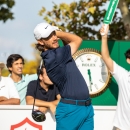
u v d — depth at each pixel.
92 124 9.88
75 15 19.72
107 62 11.34
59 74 9.67
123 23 19.25
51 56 9.62
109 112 11.90
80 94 9.69
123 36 20.34
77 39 9.86
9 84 12.02
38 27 9.67
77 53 12.27
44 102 11.63
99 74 12.34
